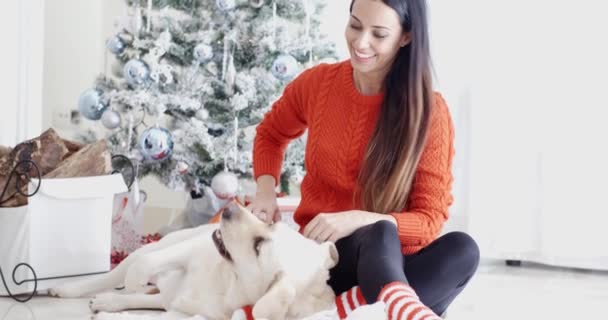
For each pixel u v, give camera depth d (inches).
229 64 138.2
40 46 124.2
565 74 141.6
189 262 81.6
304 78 87.6
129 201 128.3
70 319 86.8
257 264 67.3
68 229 100.7
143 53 142.3
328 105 82.4
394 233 67.5
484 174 148.5
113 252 127.0
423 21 76.0
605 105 139.6
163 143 132.5
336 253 69.6
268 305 62.5
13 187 98.0
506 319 103.2
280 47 140.0
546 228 144.9
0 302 95.7
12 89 119.3
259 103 141.3
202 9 143.7
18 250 97.5
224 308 72.7
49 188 97.5
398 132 76.8
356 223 72.4
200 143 135.8
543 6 142.0
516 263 149.6
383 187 77.4
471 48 148.9
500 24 145.7
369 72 78.4
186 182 140.2
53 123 195.6
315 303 66.4
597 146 140.7
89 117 140.2
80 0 198.5
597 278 138.3
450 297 71.3
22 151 99.7
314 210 84.0
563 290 126.3
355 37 76.1
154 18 143.6
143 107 141.0
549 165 143.8
